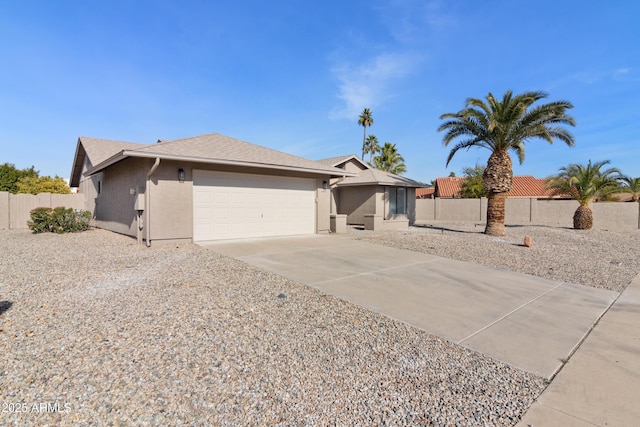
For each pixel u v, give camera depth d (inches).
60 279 259.6
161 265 313.7
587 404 117.6
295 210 573.0
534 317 208.5
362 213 840.9
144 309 193.8
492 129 562.9
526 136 596.7
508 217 1001.5
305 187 587.8
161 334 161.0
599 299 253.1
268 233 538.3
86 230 643.5
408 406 113.5
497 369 141.9
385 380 129.8
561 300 247.1
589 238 612.4
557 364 148.0
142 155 402.0
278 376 129.0
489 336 177.0
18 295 217.3
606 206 872.9
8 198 732.7
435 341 168.2
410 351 155.9
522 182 1423.5
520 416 110.2
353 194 863.7
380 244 490.6
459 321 197.0
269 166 496.4
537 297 252.4
